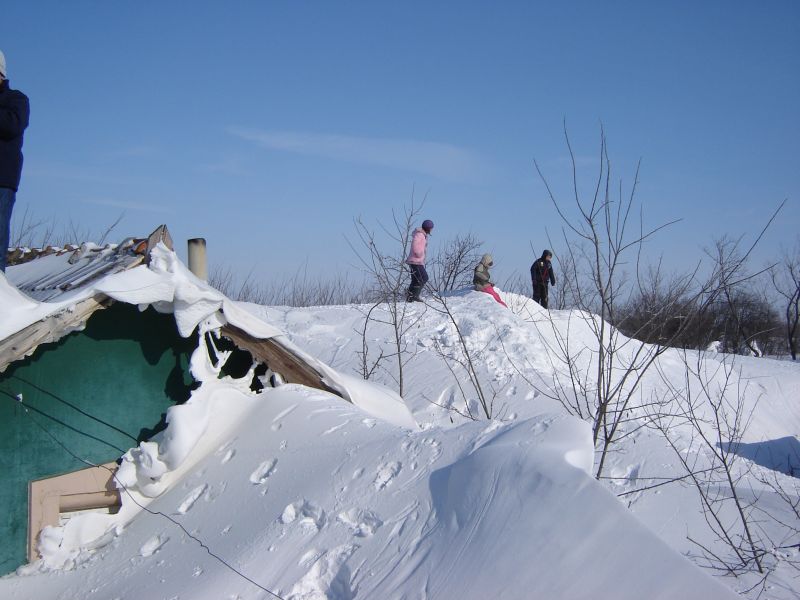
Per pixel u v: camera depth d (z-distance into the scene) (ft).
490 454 13.01
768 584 14.75
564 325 42.60
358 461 15.08
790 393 45.62
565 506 11.34
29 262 23.99
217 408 18.44
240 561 13.65
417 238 42.32
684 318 21.79
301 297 66.74
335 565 12.80
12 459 16.87
